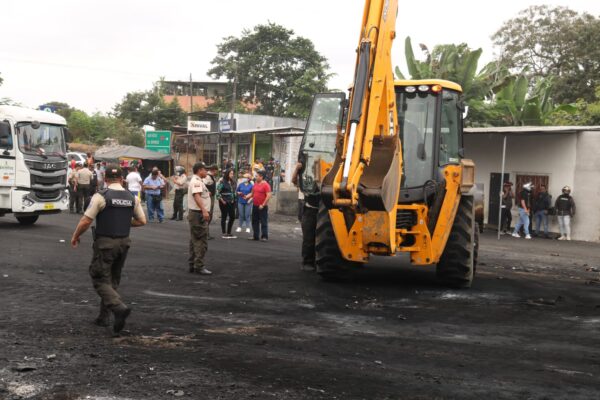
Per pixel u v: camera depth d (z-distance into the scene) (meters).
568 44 47.16
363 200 8.54
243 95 65.31
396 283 10.73
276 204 28.09
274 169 35.56
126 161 36.22
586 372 5.81
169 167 38.28
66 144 18.48
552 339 7.12
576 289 10.87
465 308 8.80
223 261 12.68
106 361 5.59
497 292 10.15
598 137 22.02
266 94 64.75
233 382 5.11
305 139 12.31
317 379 5.29
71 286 9.40
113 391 4.82
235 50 66.94
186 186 23.05
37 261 11.66
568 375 5.69
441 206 9.95
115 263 7.02
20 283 9.46
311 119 12.38
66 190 18.44
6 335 6.41
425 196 9.93
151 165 38.59
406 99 10.47
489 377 5.56
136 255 13.05
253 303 8.65
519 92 30.55
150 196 21.92
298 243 17.16
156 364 5.54
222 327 7.14
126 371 5.31
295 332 7.02
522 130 21.67
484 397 4.99
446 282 10.46
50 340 6.27
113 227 6.79
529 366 5.97
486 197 25.62
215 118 55.03
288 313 8.08
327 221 10.35
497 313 8.52
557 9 49.81
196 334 6.73
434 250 9.86
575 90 45.78
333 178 8.55
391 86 9.02
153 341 6.36
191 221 11.01
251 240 17.30
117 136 69.69
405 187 10.06
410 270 12.43
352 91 8.41
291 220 24.81
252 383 5.11
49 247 13.72
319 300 9.04
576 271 14.01
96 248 6.76
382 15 8.69
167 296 8.91
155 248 14.38
